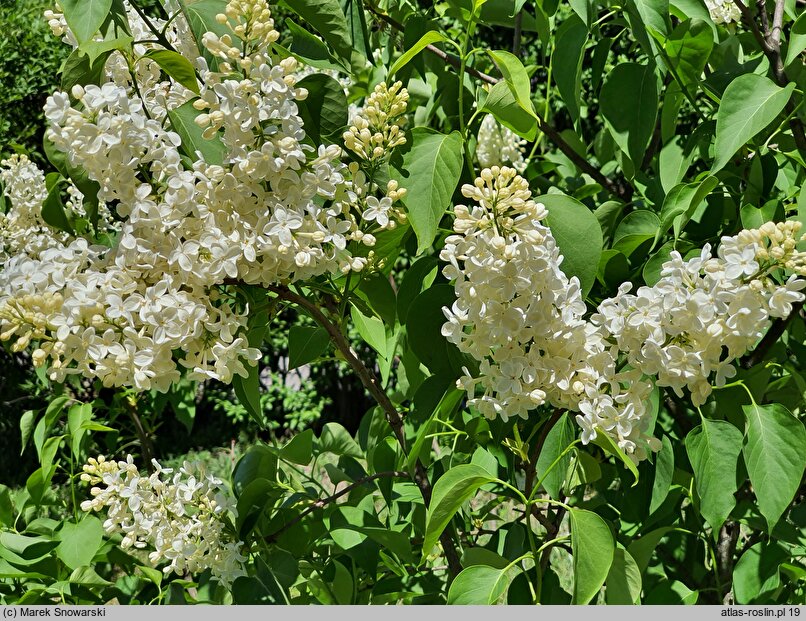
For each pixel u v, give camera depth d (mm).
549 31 1728
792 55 1430
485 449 1664
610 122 1505
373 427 1851
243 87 1043
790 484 1165
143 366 1035
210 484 1440
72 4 1028
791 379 1526
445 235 1618
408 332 1303
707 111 2068
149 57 1087
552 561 2982
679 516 1664
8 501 1860
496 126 2432
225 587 1486
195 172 1070
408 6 1926
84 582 1664
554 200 1248
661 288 1075
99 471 1390
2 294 1057
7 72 4926
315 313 1285
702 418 1269
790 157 1524
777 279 1284
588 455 1344
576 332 1072
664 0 1467
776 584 1359
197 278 1070
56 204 1481
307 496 1622
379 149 1218
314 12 1300
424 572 1699
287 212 1089
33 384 5324
